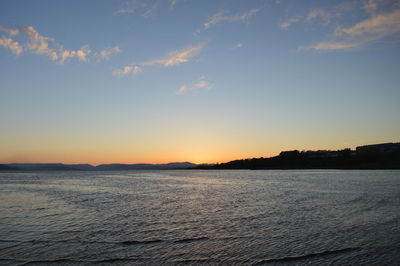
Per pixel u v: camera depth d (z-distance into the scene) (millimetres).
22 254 14633
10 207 31219
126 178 110000
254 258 13969
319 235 18094
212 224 21734
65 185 69062
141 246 15992
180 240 17203
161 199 38469
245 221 22781
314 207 29594
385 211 26375
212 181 84688
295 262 13438
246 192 47562
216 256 14297
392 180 71000
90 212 27531
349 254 14438
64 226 21203
